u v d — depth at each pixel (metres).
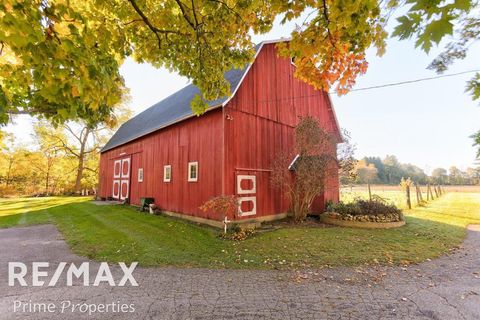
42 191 26.80
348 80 3.21
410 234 6.92
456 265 4.67
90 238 6.54
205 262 4.79
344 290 3.63
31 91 2.99
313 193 8.91
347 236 6.66
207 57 4.04
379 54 1.97
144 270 4.39
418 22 1.42
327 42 2.82
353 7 2.02
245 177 8.48
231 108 8.30
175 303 3.23
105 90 2.47
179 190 9.73
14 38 1.88
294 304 3.22
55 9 2.10
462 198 20.44
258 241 6.22
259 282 3.89
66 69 2.19
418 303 3.26
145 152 12.55
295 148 9.69
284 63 10.68
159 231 7.32
